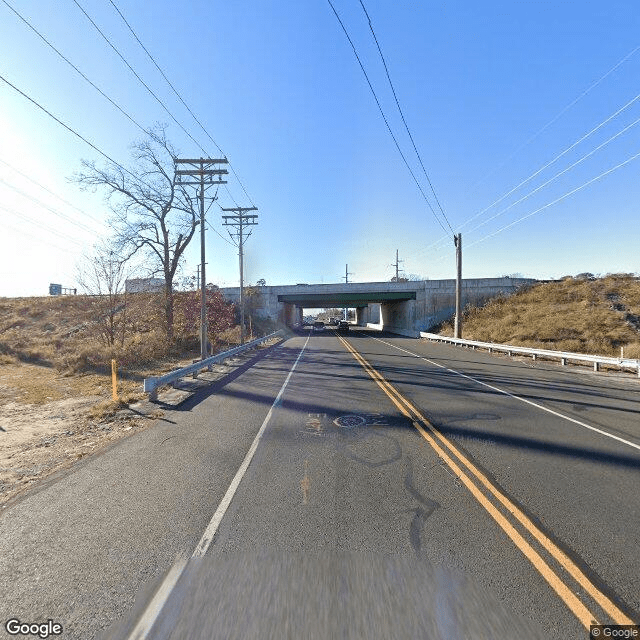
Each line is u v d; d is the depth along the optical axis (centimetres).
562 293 4353
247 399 1053
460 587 298
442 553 344
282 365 1833
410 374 1523
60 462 612
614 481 507
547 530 384
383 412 890
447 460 580
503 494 466
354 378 1419
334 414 873
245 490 481
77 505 449
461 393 1129
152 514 423
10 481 538
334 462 574
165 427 792
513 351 2286
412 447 642
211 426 789
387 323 6869
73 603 287
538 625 260
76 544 367
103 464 587
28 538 379
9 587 307
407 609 274
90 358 1864
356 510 425
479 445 654
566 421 817
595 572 318
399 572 317
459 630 255
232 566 327
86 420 884
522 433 725
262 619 266
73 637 254
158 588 301
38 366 1858
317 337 4522
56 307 4034
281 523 399
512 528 387
